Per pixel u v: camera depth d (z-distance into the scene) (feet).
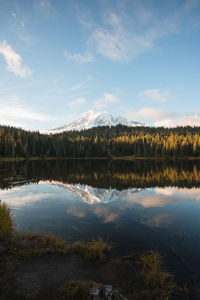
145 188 68.39
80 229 30.94
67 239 27.12
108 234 29.01
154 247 24.85
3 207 34.01
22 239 26.43
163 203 47.88
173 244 25.75
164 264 20.86
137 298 15.66
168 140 375.04
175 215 38.52
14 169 139.54
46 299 14.89
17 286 16.47
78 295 15.17
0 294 15.38
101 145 414.82
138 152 388.37
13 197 53.93
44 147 369.09
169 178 94.27
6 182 80.89
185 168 152.25
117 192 61.36
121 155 407.23
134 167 167.43
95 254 22.00
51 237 26.45
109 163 234.99
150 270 19.39
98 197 54.49
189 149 355.97
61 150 387.34
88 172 124.57
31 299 14.89
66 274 18.54
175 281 18.01
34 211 40.75
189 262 21.29
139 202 49.03
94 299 14.47
